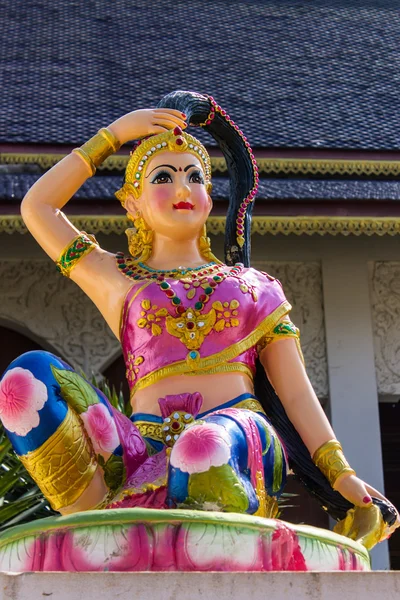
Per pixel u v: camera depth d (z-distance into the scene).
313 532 4.16
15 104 18.97
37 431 4.47
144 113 5.56
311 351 16.42
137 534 3.85
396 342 16.62
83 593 3.43
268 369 5.25
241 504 4.24
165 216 5.42
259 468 4.56
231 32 24.12
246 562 3.88
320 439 5.05
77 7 24.58
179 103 5.70
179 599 3.43
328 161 16.73
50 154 16.50
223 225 14.89
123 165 15.86
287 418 5.19
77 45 22.48
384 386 16.42
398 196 15.41
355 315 16.56
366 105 20.61
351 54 23.53
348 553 4.32
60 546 3.88
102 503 4.64
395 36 24.92
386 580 3.54
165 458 4.66
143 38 23.25
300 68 22.47
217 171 16.22
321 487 5.07
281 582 3.50
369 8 26.50
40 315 16.23
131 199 5.61
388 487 21.36
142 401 5.00
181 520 3.87
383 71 22.73
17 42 22.33
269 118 19.34
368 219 15.15
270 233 16.22
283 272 16.78
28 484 11.02
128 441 4.75
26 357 4.60
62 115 18.55
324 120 19.38
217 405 4.91
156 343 5.01
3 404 4.49
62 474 4.54
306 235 16.81
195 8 25.34
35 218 5.45
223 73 21.81
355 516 4.87
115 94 20.09
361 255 16.88
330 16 25.67
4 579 3.46
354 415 16.02
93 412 4.66
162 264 5.42
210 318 5.02
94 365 16.06
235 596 3.46
